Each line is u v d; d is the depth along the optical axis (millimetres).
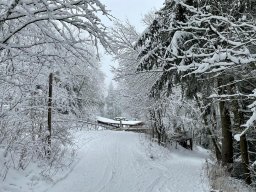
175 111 26047
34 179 9484
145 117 26359
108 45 6734
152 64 12414
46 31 6324
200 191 10672
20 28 6184
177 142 30047
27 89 9602
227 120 15609
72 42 6523
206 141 31203
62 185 9992
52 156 13086
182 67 7684
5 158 9625
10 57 6973
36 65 9852
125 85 21359
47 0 5938
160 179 12516
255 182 13109
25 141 10484
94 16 6188
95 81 28312
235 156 17781
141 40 12984
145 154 19734
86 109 22578
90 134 29375
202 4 11078
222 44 8977
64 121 15539
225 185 10945
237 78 11117
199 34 10734
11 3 5586
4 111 8953
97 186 10406
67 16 6066
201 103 18375
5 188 7977
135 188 10641
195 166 17344
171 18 11414
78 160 14867
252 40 6797
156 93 13539
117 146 22031
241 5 10133
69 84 14742
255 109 6039
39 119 12750
